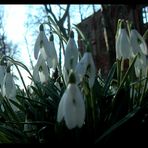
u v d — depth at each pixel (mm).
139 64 167
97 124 164
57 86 213
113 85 208
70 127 126
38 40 168
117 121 167
